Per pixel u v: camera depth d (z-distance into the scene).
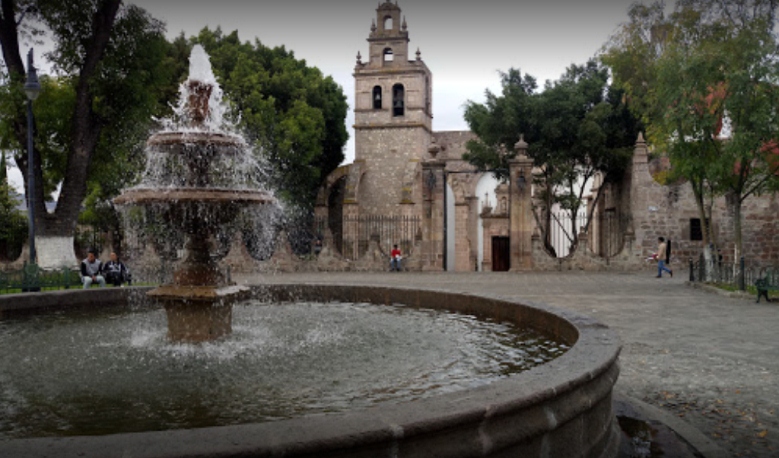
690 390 7.25
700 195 20.92
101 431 4.36
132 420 4.59
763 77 18.08
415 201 48.69
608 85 36.25
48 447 2.76
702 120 18.97
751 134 17.98
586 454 4.20
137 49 21.80
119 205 8.02
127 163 25.61
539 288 20.39
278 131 38.00
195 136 7.79
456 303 9.91
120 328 8.66
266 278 25.95
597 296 17.53
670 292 18.72
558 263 29.33
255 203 7.91
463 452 3.29
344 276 27.25
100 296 10.64
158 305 11.04
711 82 18.73
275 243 31.59
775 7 20.20
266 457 2.81
